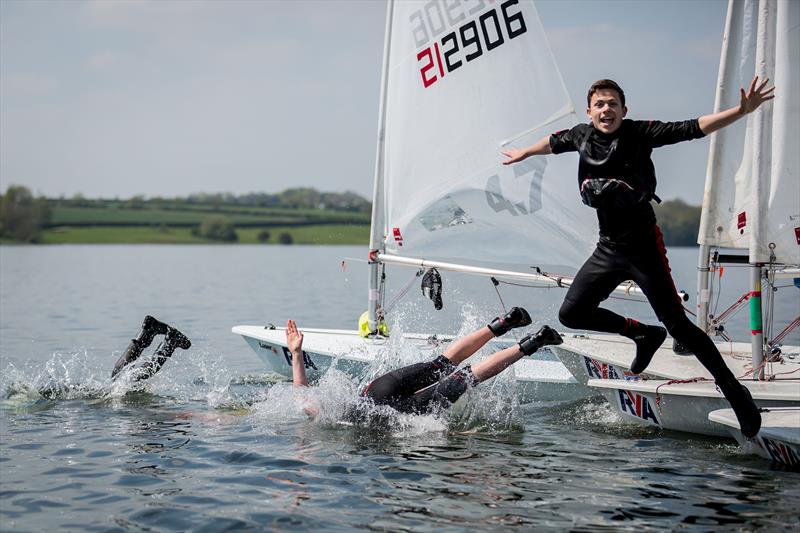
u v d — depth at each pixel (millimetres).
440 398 9609
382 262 13352
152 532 6316
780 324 21500
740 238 10867
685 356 11391
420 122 13055
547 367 12516
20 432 9320
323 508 6816
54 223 146000
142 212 156250
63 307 26969
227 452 8453
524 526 6422
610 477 7730
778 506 6863
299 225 154625
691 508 6812
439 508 6824
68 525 6461
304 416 9961
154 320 11930
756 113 9617
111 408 10625
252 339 14000
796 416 8375
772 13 9602
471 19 12781
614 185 7598
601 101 7680
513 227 13094
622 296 11891
